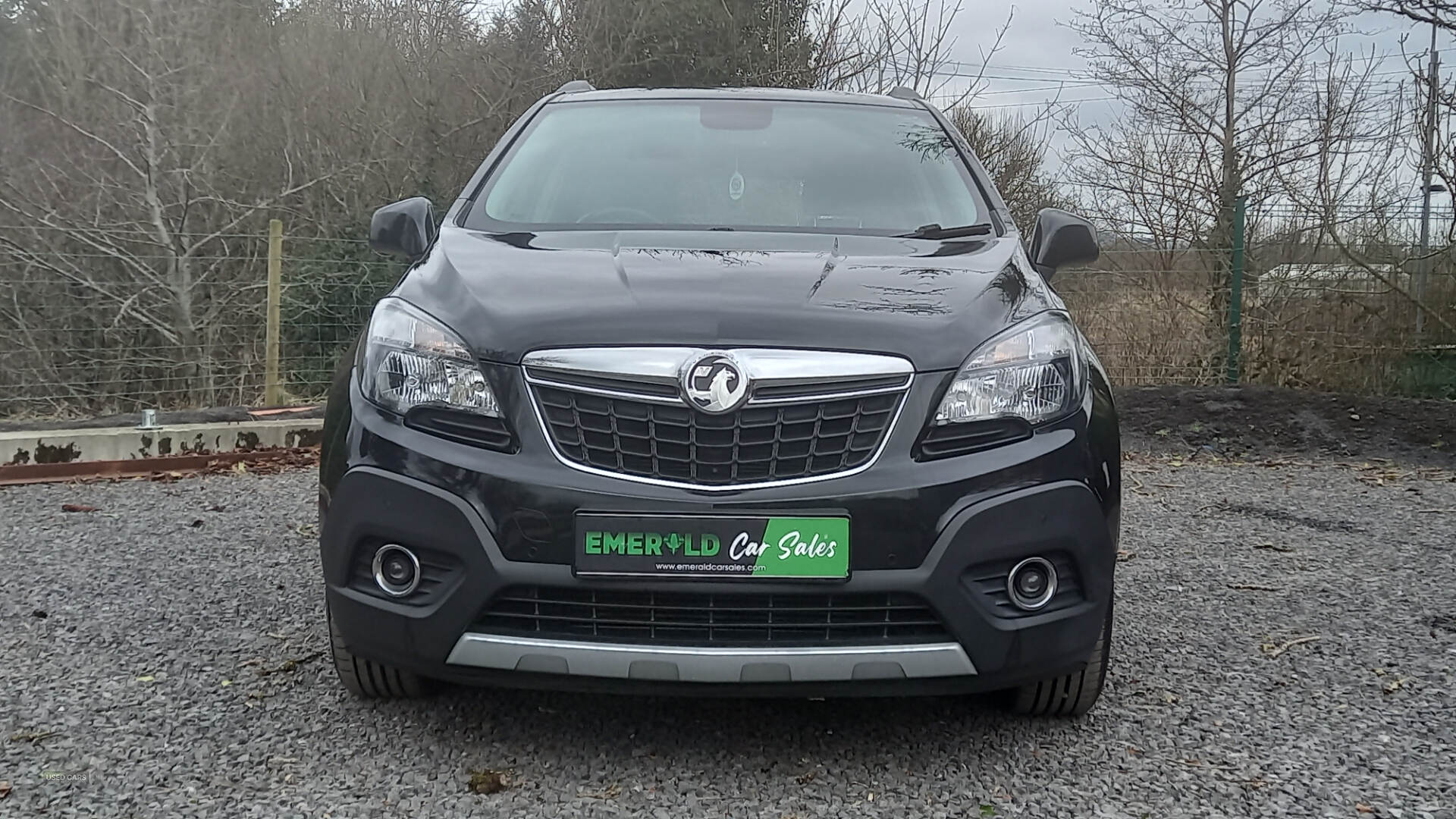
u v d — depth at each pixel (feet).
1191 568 16.16
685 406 8.34
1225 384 34.50
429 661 8.57
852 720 10.14
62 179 37.50
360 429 8.87
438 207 44.50
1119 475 9.28
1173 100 39.11
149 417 23.48
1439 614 13.85
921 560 8.34
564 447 8.45
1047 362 8.93
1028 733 9.92
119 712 10.00
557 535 8.29
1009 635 8.52
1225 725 10.18
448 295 9.29
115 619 12.66
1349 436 28.78
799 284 9.27
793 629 8.43
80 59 38.88
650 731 9.80
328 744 9.41
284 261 33.88
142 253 35.35
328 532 8.93
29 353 32.12
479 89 48.42
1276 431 29.37
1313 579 15.53
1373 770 9.27
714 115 13.62
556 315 8.71
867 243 11.02
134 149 37.14
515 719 9.99
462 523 8.38
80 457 22.09
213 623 12.55
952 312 9.01
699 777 8.94
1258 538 18.30
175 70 38.65
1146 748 9.64
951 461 8.50
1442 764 9.38
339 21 46.44
